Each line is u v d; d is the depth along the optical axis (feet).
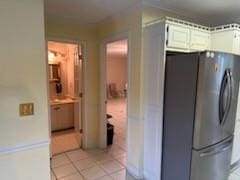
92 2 7.27
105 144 11.39
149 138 7.61
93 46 10.59
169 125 6.81
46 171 5.54
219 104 6.34
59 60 15.11
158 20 7.01
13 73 4.78
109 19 9.26
